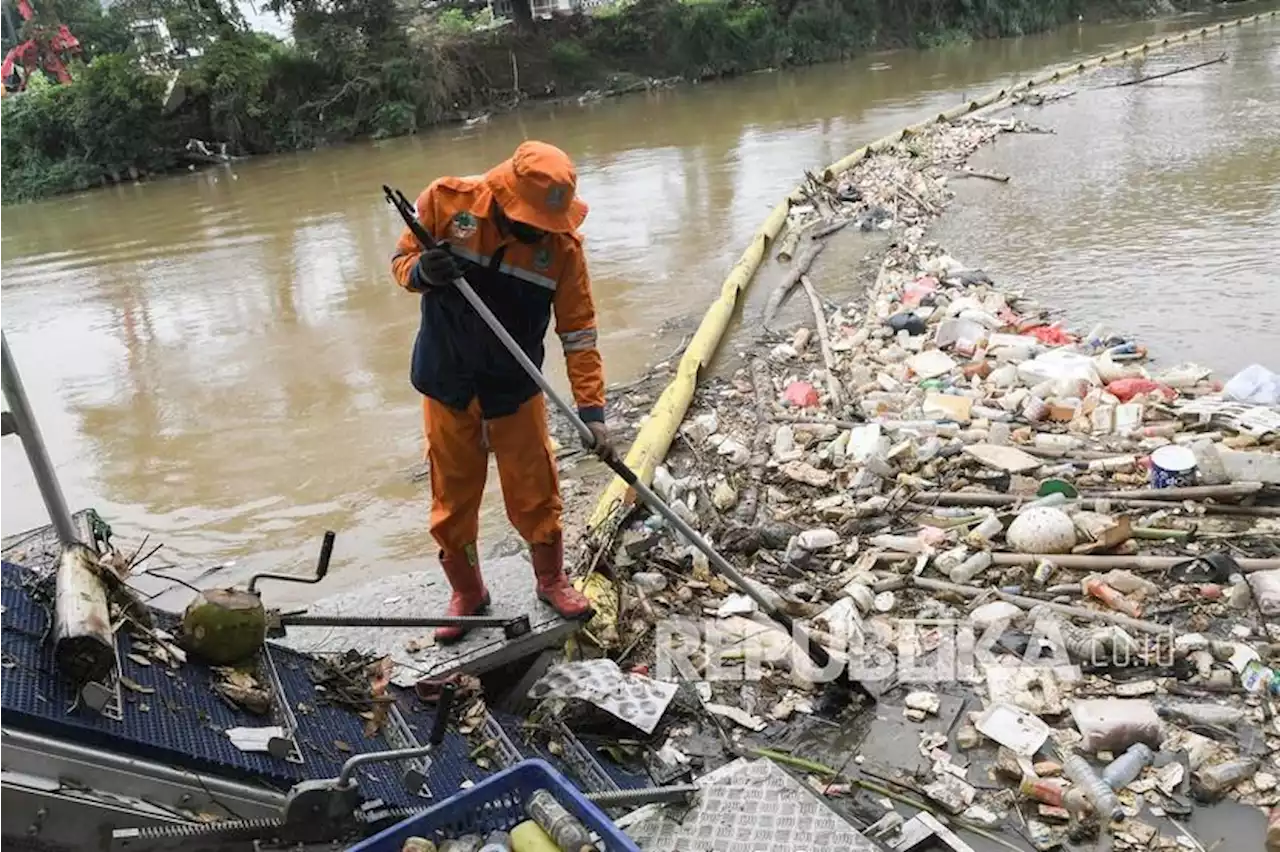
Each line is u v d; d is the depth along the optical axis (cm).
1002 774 326
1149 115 1583
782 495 518
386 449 621
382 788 272
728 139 1742
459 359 323
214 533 533
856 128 1722
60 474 618
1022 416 575
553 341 783
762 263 978
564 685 358
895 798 323
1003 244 969
